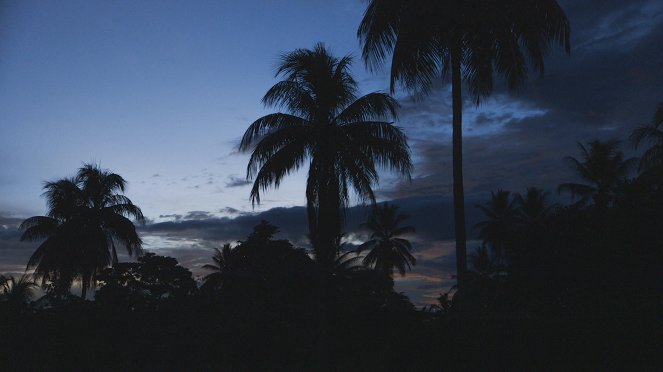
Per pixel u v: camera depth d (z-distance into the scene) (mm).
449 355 11977
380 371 18266
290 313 23797
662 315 13062
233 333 22094
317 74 21719
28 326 20156
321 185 21156
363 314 23656
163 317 22328
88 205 36250
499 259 18094
